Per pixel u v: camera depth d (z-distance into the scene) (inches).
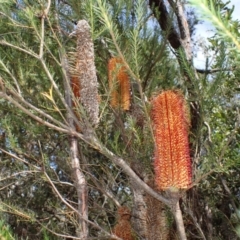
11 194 252.2
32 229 239.3
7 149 213.9
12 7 142.1
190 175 101.7
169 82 147.6
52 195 247.1
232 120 176.2
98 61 150.6
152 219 131.1
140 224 148.3
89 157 214.7
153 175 128.3
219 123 181.5
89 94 111.8
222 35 40.8
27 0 121.2
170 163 100.5
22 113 173.6
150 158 129.1
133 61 109.7
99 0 103.6
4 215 190.5
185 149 101.7
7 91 124.0
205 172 125.0
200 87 152.8
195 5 39.7
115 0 128.3
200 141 143.6
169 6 158.4
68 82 111.8
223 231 180.5
